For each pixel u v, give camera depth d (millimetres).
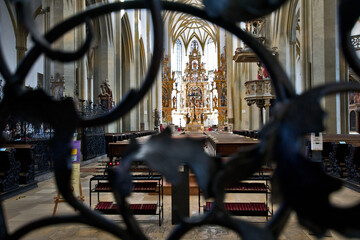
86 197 6793
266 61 729
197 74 47875
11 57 19203
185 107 47469
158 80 38219
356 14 627
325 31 10305
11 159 7004
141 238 706
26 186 7590
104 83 16906
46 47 702
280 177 580
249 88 13844
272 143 590
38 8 19641
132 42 25453
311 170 566
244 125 25906
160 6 688
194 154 639
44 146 9594
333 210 537
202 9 733
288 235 4320
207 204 4441
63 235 4457
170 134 665
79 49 716
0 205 767
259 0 559
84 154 12320
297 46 28047
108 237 4379
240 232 609
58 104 735
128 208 704
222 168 653
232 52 31688
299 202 558
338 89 632
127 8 766
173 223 4879
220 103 39812
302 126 593
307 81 11031
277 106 641
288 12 16016
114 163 6723
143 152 625
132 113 24219
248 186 5316
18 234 721
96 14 762
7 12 18766
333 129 10234
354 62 668
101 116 724
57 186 701
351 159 7309
